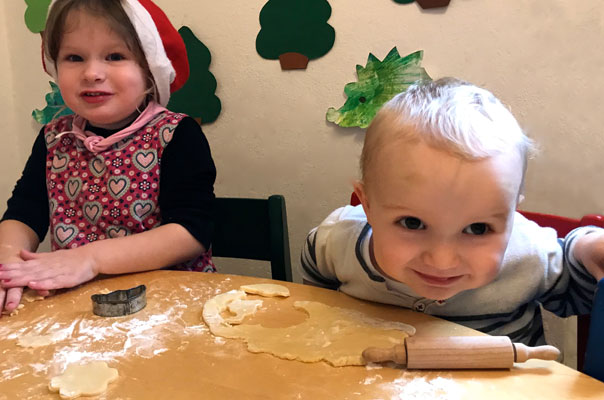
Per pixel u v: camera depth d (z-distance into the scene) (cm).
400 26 113
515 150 51
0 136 149
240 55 128
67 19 88
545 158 107
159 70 95
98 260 75
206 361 50
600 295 47
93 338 56
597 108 102
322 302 64
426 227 52
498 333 71
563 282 70
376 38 115
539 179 108
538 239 71
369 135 58
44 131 104
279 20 122
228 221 107
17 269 70
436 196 49
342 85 120
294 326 57
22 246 91
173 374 48
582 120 103
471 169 48
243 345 53
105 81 90
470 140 49
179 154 94
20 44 147
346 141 123
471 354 47
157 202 94
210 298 66
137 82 93
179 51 104
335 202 127
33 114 150
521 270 69
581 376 46
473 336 50
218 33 129
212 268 98
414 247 53
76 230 95
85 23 88
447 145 49
